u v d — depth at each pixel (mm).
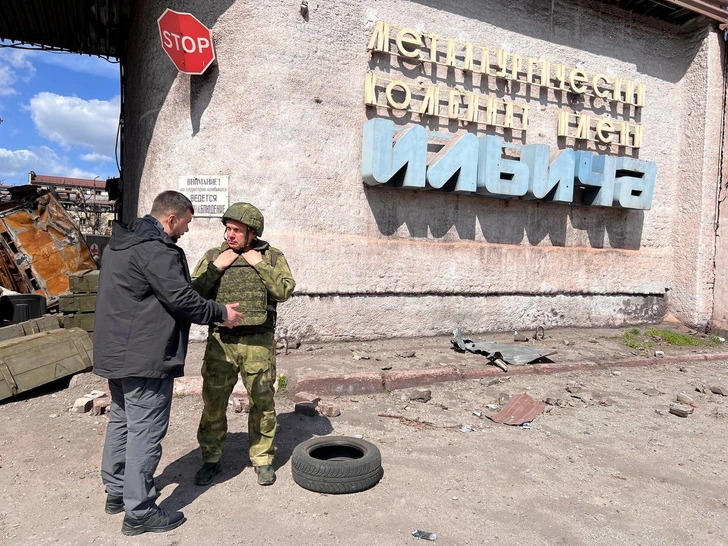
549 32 9008
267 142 7008
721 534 3260
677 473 4129
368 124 7332
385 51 7504
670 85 10391
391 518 3201
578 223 9531
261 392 3502
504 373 6512
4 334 5848
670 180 10500
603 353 7793
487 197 8562
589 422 5168
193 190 7012
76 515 3104
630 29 9844
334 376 5625
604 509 3488
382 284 7730
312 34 7152
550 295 9266
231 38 6922
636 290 10148
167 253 2842
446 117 8117
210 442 3547
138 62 8812
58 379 5184
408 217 7945
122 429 3080
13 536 2869
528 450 4410
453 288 8281
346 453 4004
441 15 8031
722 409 5777
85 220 22094
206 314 2967
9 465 3689
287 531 3012
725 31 10203
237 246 3441
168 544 2846
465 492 3600
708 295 10242
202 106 6961
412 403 5453
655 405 5812
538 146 8297
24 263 8266
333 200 7398
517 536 3090
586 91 9391
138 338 2795
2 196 8969
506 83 8641
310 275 7250
